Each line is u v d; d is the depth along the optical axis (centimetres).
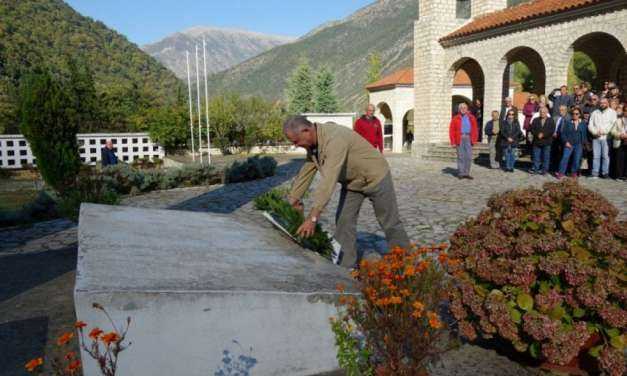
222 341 251
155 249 312
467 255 311
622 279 258
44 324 357
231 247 344
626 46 1318
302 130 357
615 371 248
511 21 1648
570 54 1501
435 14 1991
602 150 1148
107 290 228
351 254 425
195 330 245
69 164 947
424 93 2066
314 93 5481
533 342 272
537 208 298
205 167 1336
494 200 330
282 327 263
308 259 344
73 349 311
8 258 568
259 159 1516
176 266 280
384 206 416
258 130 3067
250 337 257
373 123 1049
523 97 3534
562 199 305
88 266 262
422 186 1116
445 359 299
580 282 259
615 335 256
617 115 1138
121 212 435
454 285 307
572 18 1464
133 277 251
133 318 233
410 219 724
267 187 1213
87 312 225
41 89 920
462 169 1245
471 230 326
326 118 2755
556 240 274
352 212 424
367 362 270
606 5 1347
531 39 1616
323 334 273
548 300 264
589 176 1211
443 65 2025
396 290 248
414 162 1856
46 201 882
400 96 3089
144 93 4153
